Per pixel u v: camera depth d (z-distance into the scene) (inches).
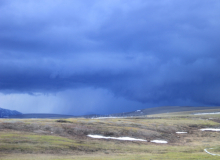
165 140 2815.0
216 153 1964.8
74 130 2709.2
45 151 1718.8
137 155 1813.5
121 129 2989.7
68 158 1558.8
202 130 3688.5
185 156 1775.3
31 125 2682.1
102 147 2095.2
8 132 2225.6
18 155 1544.0
